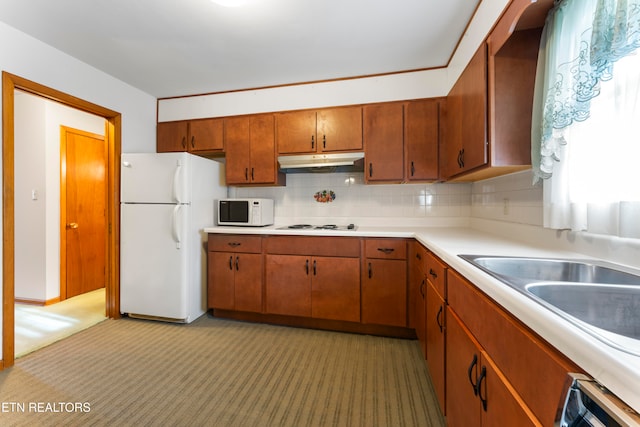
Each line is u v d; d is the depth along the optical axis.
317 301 2.44
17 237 3.08
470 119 1.72
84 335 2.33
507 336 0.74
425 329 1.81
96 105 2.47
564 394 0.48
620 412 0.38
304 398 1.58
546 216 1.33
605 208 1.04
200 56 2.29
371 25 1.89
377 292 2.32
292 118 2.75
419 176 2.49
